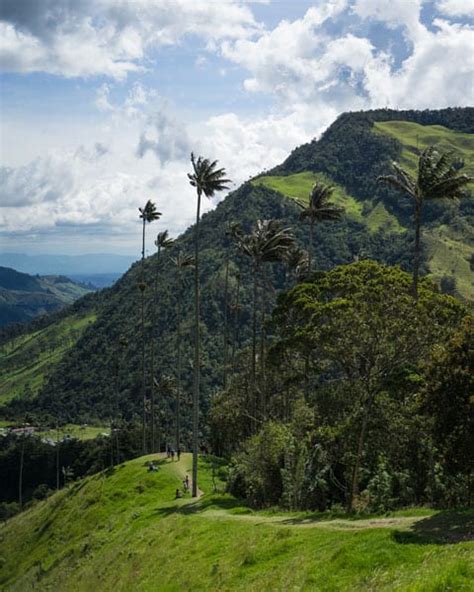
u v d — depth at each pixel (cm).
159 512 4928
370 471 3862
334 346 3969
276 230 6775
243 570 2445
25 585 5475
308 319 5797
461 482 3522
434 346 3328
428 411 2912
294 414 4516
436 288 6181
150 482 6594
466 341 2777
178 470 7044
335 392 4634
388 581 1731
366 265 6181
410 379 4081
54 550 6109
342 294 5875
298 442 4131
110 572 3788
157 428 13738
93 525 6062
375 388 3716
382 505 3400
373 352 3534
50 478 16388
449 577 1486
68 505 7412
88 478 8531
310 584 1966
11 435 18975
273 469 4353
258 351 8419
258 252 6656
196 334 5512
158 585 2891
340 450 4000
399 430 3791
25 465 16525
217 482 6362
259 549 2600
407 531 2188
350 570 1941
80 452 16362
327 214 7000
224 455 8781
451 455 2816
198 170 5472
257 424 7044
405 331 3494
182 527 3662
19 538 7625
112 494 6638
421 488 3791
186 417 15462
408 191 5241
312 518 3209
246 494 4772
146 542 3816
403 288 5106
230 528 3288
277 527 2966
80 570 4500
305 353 5706
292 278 10106
